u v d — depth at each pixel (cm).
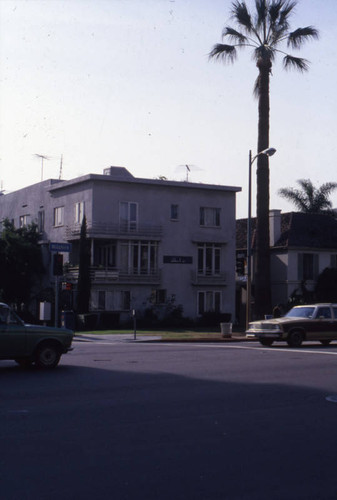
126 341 2988
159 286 4500
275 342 2930
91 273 4244
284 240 4922
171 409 1105
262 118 3609
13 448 823
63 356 2036
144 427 960
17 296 4734
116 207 4369
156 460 775
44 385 1360
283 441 887
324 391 1320
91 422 990
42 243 4869
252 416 1057
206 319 4531
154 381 1433
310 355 2131
